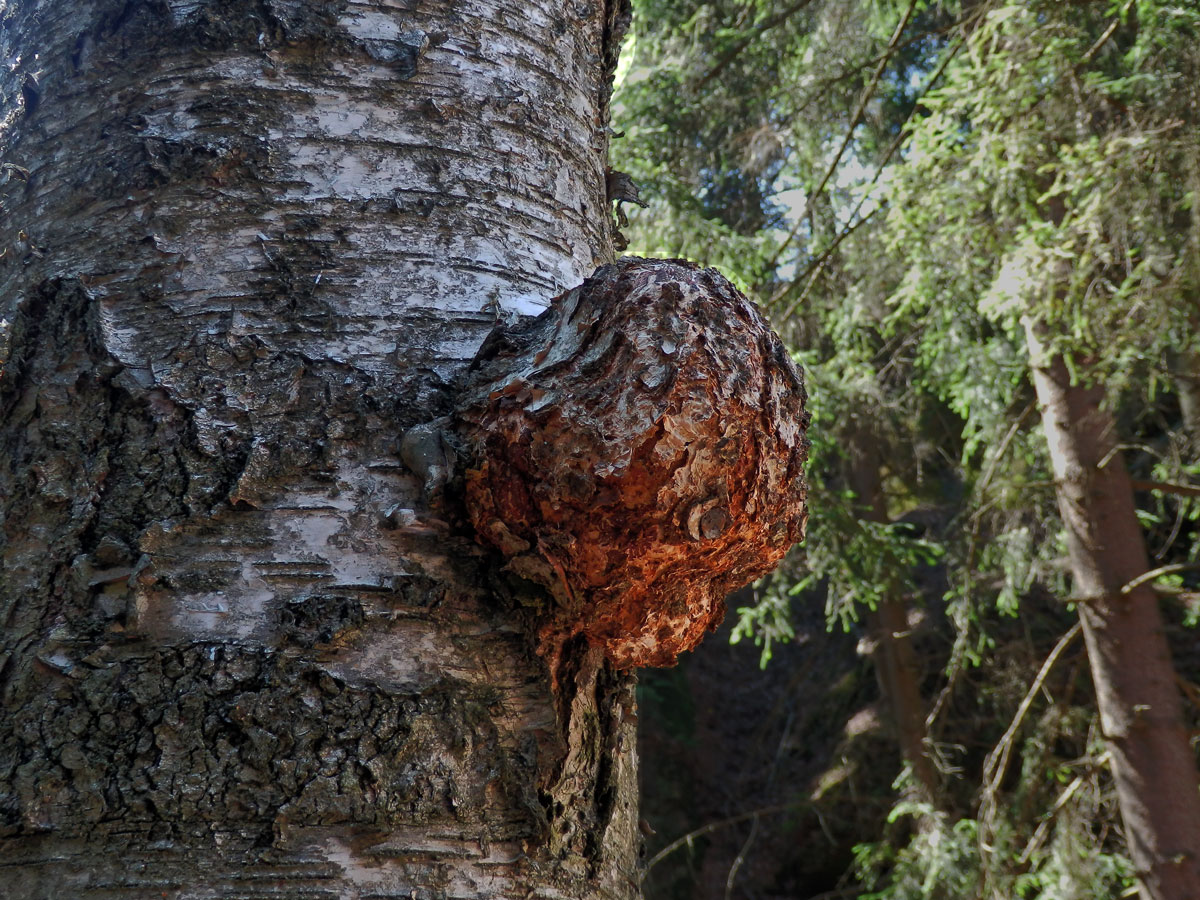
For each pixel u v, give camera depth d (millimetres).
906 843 8352
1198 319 4363
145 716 897
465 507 989
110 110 1125
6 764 891
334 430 995
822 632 10867
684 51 5535
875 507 8633
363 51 1132
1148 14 4055
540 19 1270
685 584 1043
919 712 8008
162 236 1054
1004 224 4391
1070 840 4754
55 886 854
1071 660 5359
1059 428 4980
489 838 930
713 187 6180
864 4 5113
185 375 1001
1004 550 5332
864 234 5250
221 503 959
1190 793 4543
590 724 1060
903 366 6961
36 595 947
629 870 1103
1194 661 7520
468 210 1115
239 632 930
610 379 952
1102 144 4121
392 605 956
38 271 1078
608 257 1318
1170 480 5043
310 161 1085
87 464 980
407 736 924
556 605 1010
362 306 1045
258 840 874
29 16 1249
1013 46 4242
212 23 1121
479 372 1020
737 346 988
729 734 10516
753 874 9172
